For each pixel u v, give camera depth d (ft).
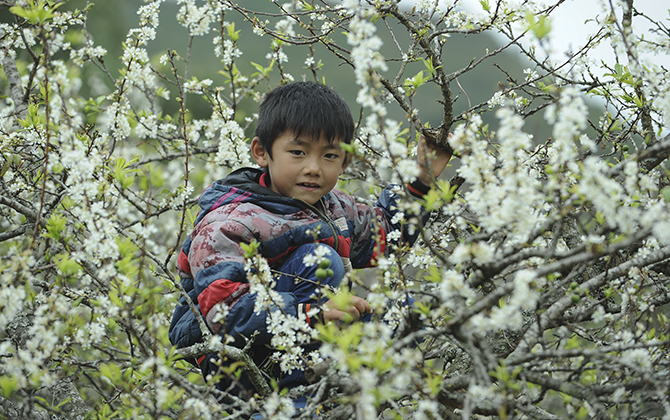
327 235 8.62
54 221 7.05
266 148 9.17
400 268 6.66
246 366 7.07
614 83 9.07
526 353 5.96
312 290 7.82
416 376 5.55
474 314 5.09
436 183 5.83
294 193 8.92
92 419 7.26
